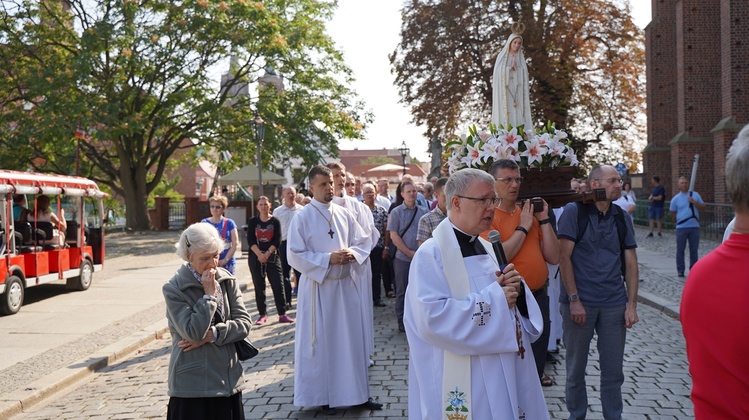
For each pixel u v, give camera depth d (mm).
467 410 3172
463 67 30094
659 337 8469
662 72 33656
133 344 8766
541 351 4953
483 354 3180
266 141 30547
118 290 13719
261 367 7426
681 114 28469
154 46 29109
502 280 3268
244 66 32281
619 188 4812
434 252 3311
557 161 5707
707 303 1921
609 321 4816
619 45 30766
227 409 3908
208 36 29922
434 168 31047
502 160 4805
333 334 5762
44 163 34281
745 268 1878
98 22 27750
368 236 6211
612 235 4828
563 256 4820
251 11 29766
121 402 6359
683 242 13656
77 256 13555
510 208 4859
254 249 10164
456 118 31734
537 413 3336
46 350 8375
